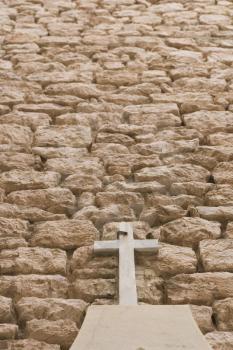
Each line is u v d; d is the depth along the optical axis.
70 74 8.25
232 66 8.68
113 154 6.50
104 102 7.55
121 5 10.84
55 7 10.72
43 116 7.21
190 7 10.75
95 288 4.69
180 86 8.02
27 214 5.50
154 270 4.91
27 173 6.09
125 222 5.31
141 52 9.01
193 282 4.72
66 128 6.96
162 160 6.43
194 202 5.72
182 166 6.24
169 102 7.57
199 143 6.80
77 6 10.80
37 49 9.02
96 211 5.54
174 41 9.34
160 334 3.29
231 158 6.44
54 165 6.27
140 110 7.36
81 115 7.24
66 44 9.22
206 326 4.37
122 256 4.86
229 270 4.88
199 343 3.19
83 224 5.34
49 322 4.38
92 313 3.58
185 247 5.14
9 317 4.45
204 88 7.96
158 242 5.19
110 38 9.45
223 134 6.90
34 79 8.07
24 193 5.76
